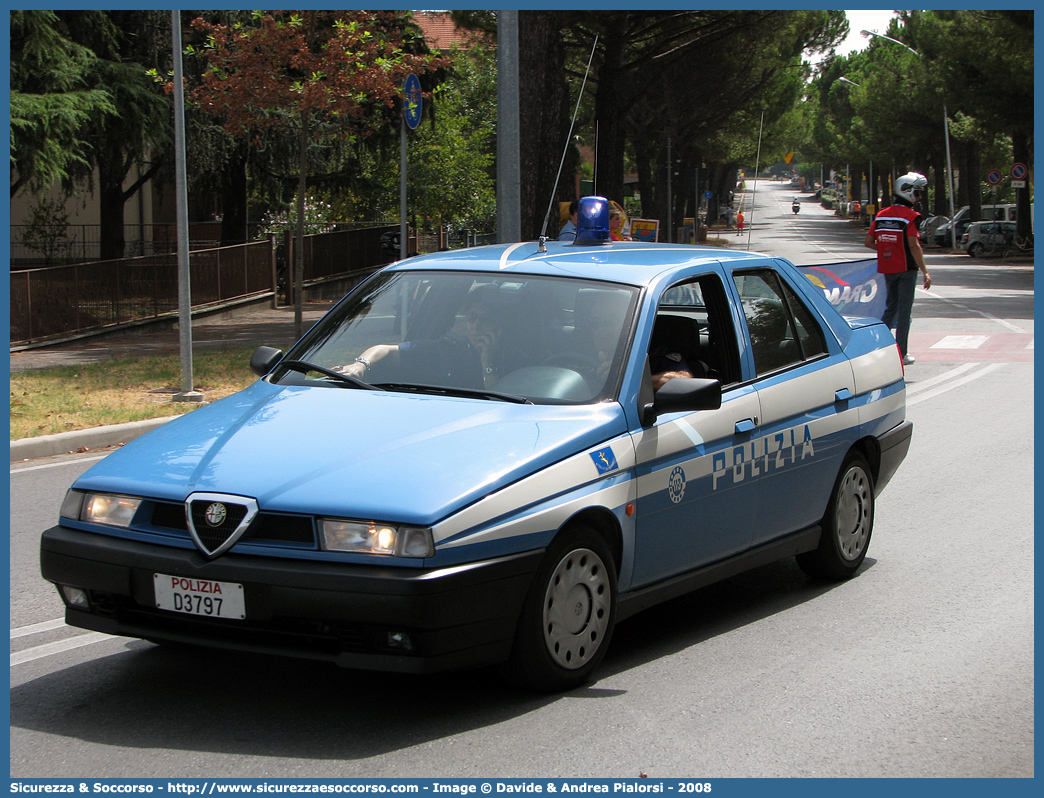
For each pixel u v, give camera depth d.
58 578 4.39
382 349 5.25
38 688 4.62
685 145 41.03
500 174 12.82
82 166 23.58
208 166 26.77
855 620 5.60
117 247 27.94
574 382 4.86
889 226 14.23
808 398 5.89
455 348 5.14
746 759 3.97
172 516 4.23
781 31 29.53
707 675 4.79
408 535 3.96
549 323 5.14
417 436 4.45
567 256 5.64
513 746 4.04
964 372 15.01
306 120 15.55
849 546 6.32
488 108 47.50
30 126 18.59
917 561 6.69
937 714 4.39
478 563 4.06
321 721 4.25
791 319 6.09
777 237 74.06
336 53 15.02
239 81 15.11
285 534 4.05
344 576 3.92
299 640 4.08
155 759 3.93
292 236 28.50
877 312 14.43
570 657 4.49
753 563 5.59
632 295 5.20
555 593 4.39
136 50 24.02
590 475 4.51
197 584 4.08
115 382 14.02
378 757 3.94
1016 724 4.30
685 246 6.20
